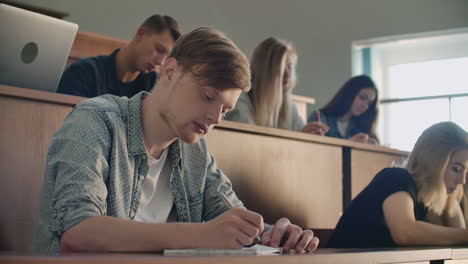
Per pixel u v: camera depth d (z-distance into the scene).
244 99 2.54
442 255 1.30
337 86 5.21
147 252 0.92
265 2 5.18
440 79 5.12
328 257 0.95
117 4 4.42
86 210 1.00
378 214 1.79
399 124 5.28
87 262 0.65
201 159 1.43
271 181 1.93
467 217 2.02
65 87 2.47
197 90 1.15
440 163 1.84
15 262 0.63
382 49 5.32
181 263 0.72
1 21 1.51
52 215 1.04
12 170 1.35
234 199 1.46
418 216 1.86
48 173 1.12
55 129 1.42
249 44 5.07
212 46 1.15
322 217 2.11
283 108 2.69
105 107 1.21
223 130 1.78
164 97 1.23
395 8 5.17
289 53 2.67
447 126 1.88
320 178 2.11
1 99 1.34
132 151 1.23
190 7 4.80
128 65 2.67
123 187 1.21
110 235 0.94
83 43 3.25
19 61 1.59
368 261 1.06
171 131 1.27
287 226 1.18
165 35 2.63
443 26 5.03
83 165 1.08
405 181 1.81
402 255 1.16
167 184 1.34
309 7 5.27
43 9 2.71
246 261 0.79
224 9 4.99
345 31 5.25
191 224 0.96
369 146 2.32
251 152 1.87
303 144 2.05
